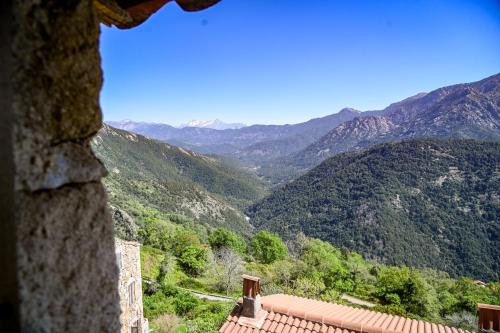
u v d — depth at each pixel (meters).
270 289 28.84
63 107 0.86
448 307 32.31
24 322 0.78
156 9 1.53
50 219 0.83
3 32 0.78
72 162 0.87
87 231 0.91
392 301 32.56
